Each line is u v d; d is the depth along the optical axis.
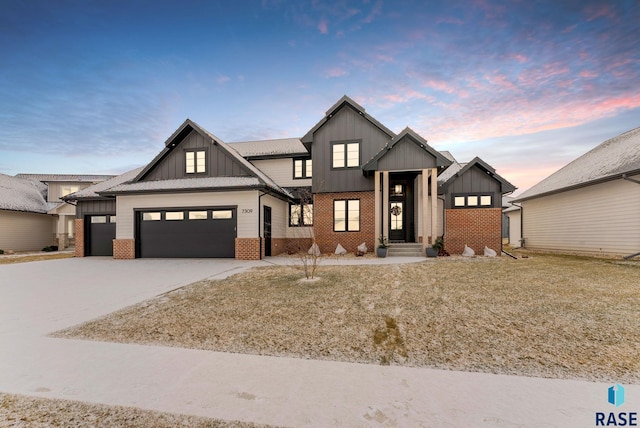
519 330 4.15
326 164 15.02
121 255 14.19
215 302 5.99
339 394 2.66
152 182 14.79
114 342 4.04
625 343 3.67
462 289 6.64
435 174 12.80
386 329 4.33
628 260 11.72
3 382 3.00
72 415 2.44
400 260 11.97
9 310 5.64
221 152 14.89
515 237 23.30
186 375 3.09
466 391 2.67
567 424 2.19
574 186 14.51
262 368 3.21
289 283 7.64
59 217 23.14
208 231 13.87
